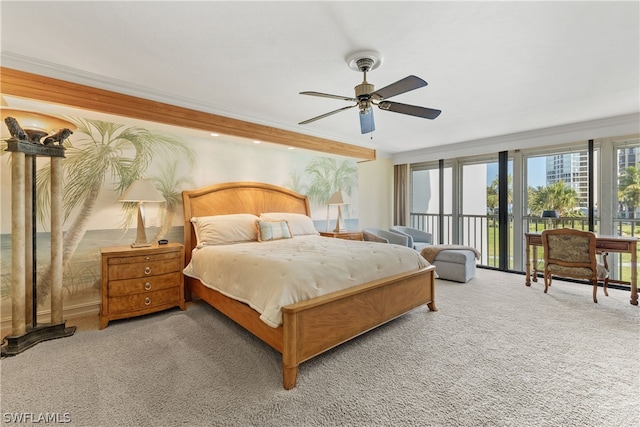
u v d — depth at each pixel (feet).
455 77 8.42
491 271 16.28
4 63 7.05
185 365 6.43
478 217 18.15
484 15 5.67
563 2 5.29
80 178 9.52
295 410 5.01
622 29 6.12
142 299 9.19
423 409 5.01
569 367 6.29
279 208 14.49
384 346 7.31
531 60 7.46
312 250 9.12
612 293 11.73
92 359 6.69
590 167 13.43
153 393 5.44
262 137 12.46
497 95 9.84
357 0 5.23
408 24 5.96
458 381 5.81
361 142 16.90
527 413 4.88
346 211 18.19
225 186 12.73
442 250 14.28
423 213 20.99
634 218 12.80
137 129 10.56
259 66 7.72
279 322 5.79
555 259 11.47
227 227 11.35
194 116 10.44
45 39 6.40
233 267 7.94
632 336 7.79
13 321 7.20
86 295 9.63
